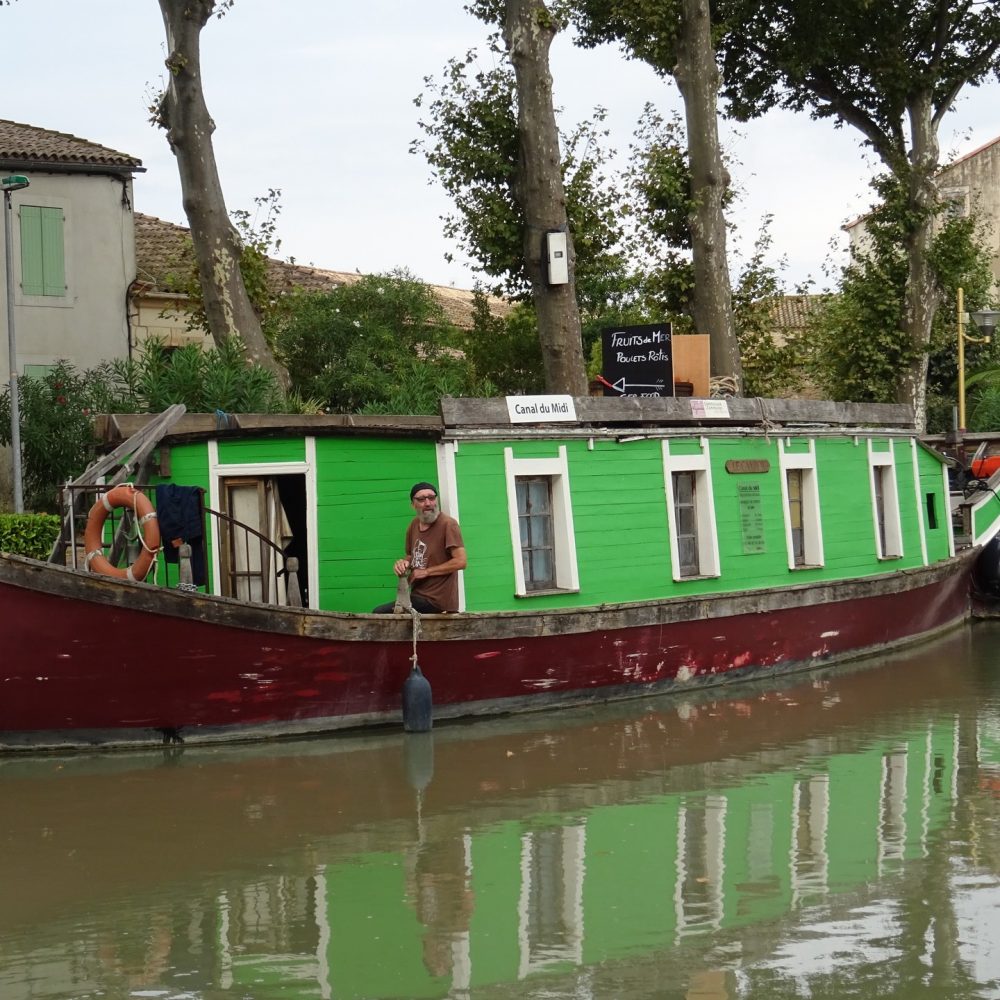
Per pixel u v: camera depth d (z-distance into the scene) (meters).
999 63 31.41
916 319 31.72
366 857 9.27
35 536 20.55
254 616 12.04
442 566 13.20
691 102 25.22
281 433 13.73
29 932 7.89
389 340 28.28
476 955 7.53
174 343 29.11
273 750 12.31
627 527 15.32
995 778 11.47
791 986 7.09
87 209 28.06
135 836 9.73
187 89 20.38
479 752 12.36
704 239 25.11
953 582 21.19
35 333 27.48
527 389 30.66
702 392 18.72
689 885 8.73
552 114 22.16
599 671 14.66
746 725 13.68
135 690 11.93
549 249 21.92
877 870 9.01
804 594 17.20
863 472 19.28
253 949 7.62
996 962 7.40
